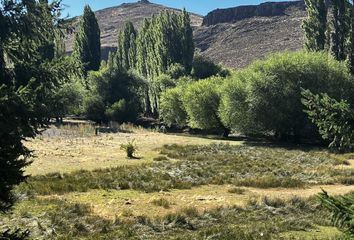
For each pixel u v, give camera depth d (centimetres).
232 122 4919
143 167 2695
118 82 7450
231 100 4862
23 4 717
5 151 621
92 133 5131
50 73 739
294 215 1561
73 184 2048
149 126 7200
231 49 18588
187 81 7075
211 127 5644
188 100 5678
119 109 7019
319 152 3662
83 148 3719
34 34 735
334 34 5103
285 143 4669
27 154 663
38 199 1719
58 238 1225
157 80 7538
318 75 4503
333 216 492
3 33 709
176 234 1323
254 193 1994
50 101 701
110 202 1736
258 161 3072
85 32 8862
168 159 3247
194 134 6172
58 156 3153
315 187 2177
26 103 630
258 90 4603
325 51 5162
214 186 2166
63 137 4528
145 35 8975
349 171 2584
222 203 1764
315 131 4672
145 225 1403
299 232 1348
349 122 555
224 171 2572
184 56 8219
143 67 9062
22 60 729
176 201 1795
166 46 8244
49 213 1484
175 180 2223
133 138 4841
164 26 8262
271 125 4691
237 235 1264
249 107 4672
